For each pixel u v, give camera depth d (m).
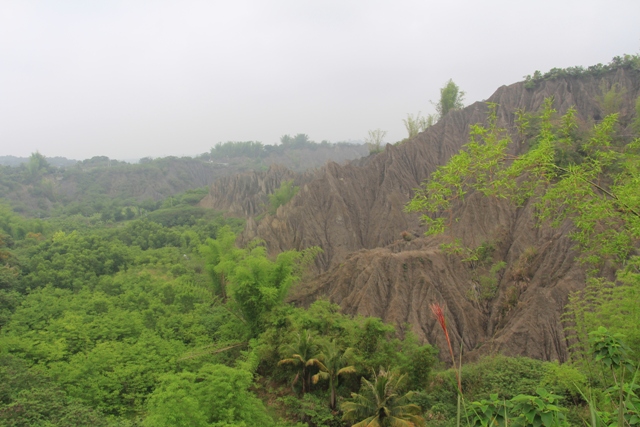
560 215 11.52
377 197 43.94
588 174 10.00
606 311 12.95
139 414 17.56
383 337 19.66
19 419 14.55
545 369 16.14
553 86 44.28
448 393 16.83
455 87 55.66
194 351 21.94
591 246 11.19
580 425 11.60
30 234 53.84
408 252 27.86
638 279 11.34
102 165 133.88
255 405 16.33
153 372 19.84
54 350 21.02
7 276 32.00
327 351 18.41
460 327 24.58
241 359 21.52
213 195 76.56
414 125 57.12
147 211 85.25
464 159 10.03
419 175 44.53
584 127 37.28
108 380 18.86
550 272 24.09
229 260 26.39
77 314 26.12
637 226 8.85
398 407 14.52
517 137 36.19
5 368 17.78
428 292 24.84
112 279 33.69
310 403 17.83
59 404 16.09
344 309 26.05
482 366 17.72
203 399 14.75
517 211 29.92
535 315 21.34
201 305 28.16
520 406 5.77
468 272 27.36
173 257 41.44
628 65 43.91
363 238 41.94
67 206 91.94
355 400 15.37
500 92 47.34
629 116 38.44
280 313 22.42
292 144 163.62
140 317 26.17
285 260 24.78
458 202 33.59
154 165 118.19
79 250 39.25
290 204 45.81
